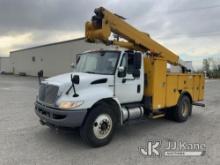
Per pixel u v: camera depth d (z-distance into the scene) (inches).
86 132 205.8
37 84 1008.2
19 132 252.4
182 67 362.3
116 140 233.8
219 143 226.5
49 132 253.6
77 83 202.5
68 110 194.9
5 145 213.0
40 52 1822.1
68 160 183.0
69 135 244.2
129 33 263.6
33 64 1963.6
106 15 235.0
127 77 243.9
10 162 176.9
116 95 234.7
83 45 1305.4
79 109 197.8
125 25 258.8
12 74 2337.6
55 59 1617.9
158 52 299.3
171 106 301.3
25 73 2123.5
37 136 239.6
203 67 2274.9
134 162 181.0
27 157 187.2
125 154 197.3
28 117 324.8
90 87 213.5
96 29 243.9
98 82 219.0
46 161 180.2
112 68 234.4
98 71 240.7
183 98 319.9
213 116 360.2
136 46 278.4
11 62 2498.8
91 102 205.0
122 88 239.9
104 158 188.1
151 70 267.7
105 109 217.2
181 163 179.8
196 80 349.4
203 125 300.0
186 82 325.7
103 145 216.5
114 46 255.8
